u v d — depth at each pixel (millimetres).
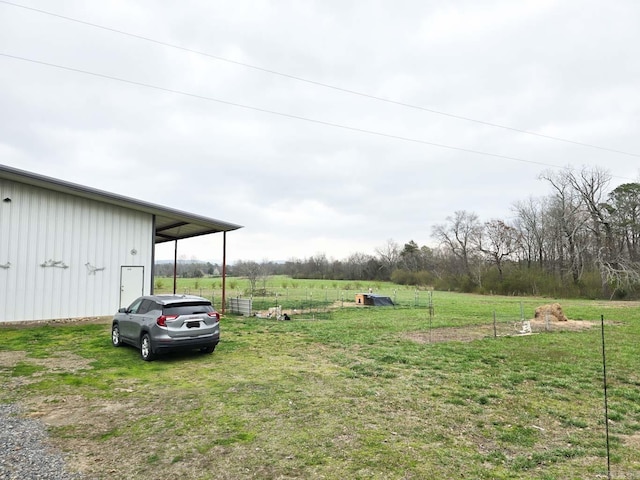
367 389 6824
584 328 15484
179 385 6992
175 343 8797
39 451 4242
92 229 16344
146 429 4918
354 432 4863
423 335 13297
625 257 39531
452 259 63031
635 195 40188
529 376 7887
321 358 9484
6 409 5680
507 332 14312
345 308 24656
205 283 47438
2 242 14352
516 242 52844
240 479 3635
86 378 7430
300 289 46562
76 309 15789
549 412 5781
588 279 40594
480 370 8375
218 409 5691
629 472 3893
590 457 4258
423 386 7066
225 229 20312
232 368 8352
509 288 45812
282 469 3844
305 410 5684
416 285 58562
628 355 10070
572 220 44500
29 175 14102
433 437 4754
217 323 9594
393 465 3955
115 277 16844
